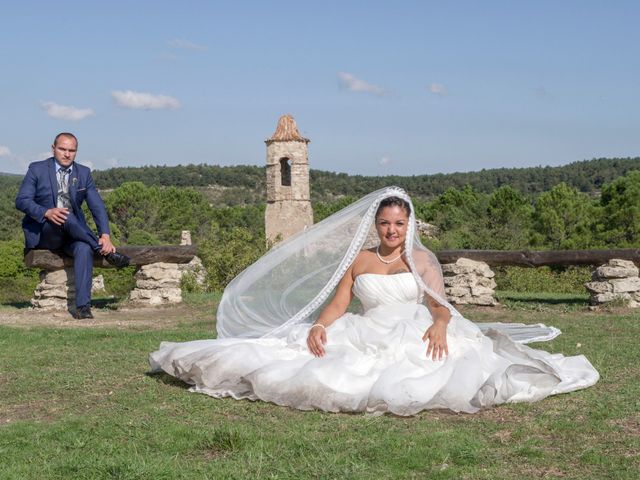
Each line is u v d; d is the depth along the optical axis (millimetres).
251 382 5867
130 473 4031
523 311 13102
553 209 60719
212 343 6613
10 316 12258
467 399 5531
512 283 21672
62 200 12227
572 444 4664
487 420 5312
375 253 6648
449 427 5094
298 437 4828
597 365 7320
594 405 5684
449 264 14367
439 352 5938
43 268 12852
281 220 44875
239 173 170000
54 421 5379
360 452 4488
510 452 4496
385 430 5008
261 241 23844
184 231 41781
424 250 6652
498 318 12086
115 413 5531
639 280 13172
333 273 7328
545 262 13836
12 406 5883
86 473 4078
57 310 12883
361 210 6879
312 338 6254
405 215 6461
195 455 4508
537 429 5020
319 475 4051
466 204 75312
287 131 45156
